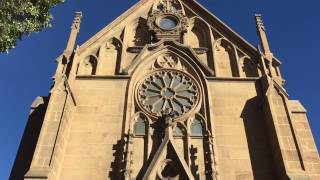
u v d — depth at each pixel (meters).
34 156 20.19
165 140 22.02
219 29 30.50
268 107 23.31
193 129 23.83
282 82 25.73
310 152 21.83
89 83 26.27
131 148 22.14
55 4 19.39
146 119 24.27
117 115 24.47
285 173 19.92
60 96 23.58
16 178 21.66
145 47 28.34
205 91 25.80
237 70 27.48
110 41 29.89
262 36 29.12
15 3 17.97
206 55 28.83
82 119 24.20
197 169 21.39
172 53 28.42
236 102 25.03
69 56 27.52
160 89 26.11
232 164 21.81
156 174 20.75
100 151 22.55
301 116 23.98
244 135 23.22
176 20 30.81
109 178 21.31
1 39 17.36
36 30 18.94
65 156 22.23
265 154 22.27
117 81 26.41
